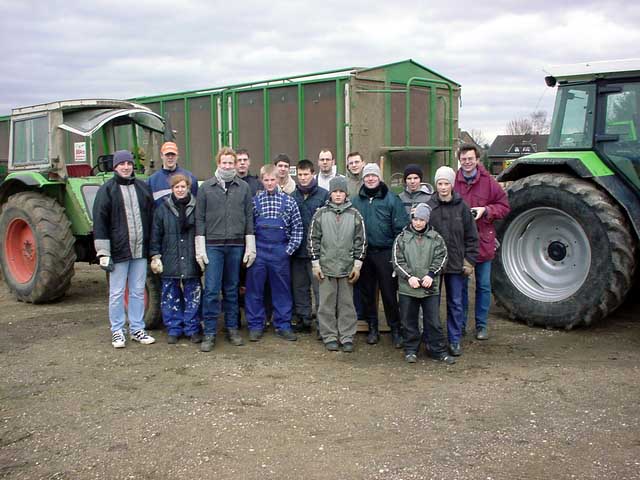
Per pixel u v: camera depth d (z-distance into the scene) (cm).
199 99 1091
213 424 419
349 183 665
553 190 631
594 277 604
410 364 548
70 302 803
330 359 565
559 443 382
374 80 930
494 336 625
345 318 597
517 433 397
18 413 444
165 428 414
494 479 340
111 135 829
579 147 651
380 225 591
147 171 827
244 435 401
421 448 379
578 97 656
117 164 582
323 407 446
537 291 660
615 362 538
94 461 371
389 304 600
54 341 622
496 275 679
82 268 1085
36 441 400
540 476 342
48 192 799
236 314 621
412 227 551
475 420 419
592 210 603
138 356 573
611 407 438
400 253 551
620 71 622
